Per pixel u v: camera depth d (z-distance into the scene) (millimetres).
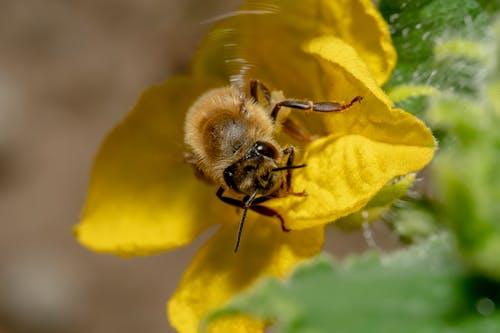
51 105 230
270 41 121
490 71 111
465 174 103
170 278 210
